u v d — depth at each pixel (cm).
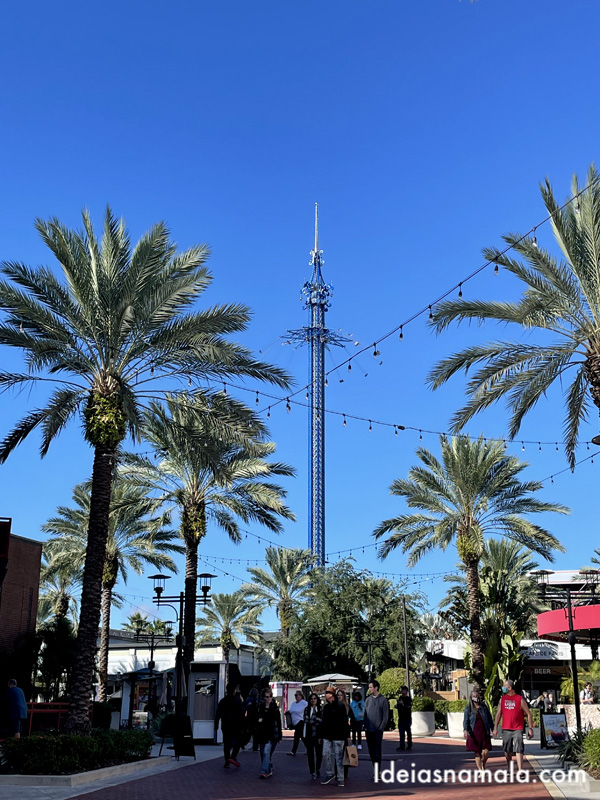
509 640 3659
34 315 2222
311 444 10656
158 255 2295
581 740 1808
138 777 1702
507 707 1585
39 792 1409
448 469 3688
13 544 3120
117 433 2239
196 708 2858
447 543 3775
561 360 2150
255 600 6184
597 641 3250
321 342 10981
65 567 4659
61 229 2258
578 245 2088
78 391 2327
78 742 1695
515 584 4497
